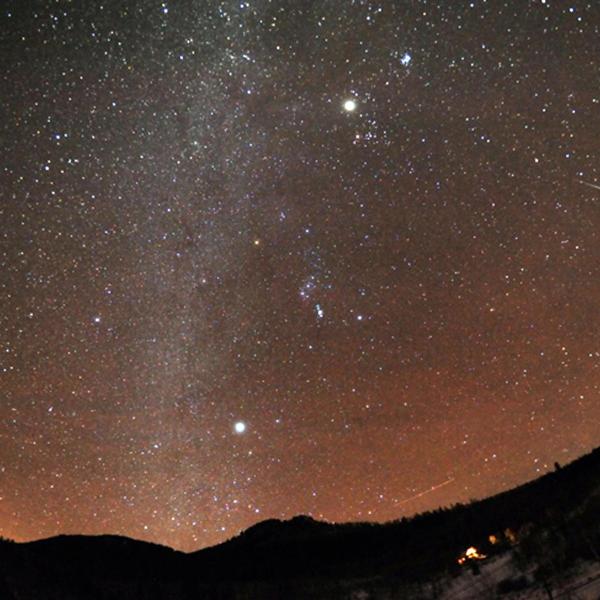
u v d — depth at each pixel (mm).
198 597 22797
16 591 19391
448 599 17734
